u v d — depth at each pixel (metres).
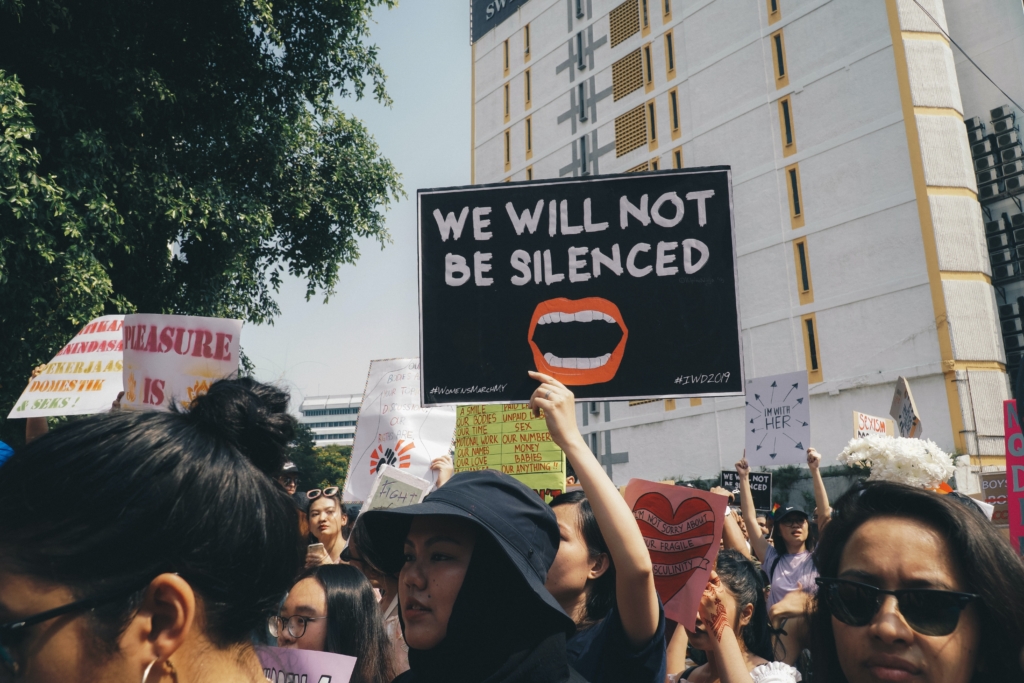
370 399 4.87
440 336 3.34
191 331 3.75
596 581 2.33
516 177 35.69
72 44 9.36
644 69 30.64
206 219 10.45
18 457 0.87
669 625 2.83
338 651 2.53
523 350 3.28
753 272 26.16
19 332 8.56
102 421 0.90
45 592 0.81
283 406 1.07
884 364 22.72
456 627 1.61
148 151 10.31
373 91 13.12
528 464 4.05
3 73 8.28
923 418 21.80
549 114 34.62
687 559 2.54
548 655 1.61
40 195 8.55
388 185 13.86
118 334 4.64
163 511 0.84
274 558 0.93
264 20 11.01
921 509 1.36
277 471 1.03
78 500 0.82
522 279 3.34
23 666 0.81
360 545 1.94
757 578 2.77
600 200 3.34
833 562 1.42
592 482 2.00
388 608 3.08
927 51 23.53
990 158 23.25
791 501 22.81
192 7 10.71
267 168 12.60
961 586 1.30
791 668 2.32
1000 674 1.31
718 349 3.14
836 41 24.89
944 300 21.77
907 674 1.28
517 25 37.09
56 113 8.94
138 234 10.30
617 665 1.90
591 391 3.20
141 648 0.83
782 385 7.23
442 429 4.74
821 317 24.31
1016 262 22.27
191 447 0.90
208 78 11.30
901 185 22.98
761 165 26.41
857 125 24.11
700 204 3.27
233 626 0.89
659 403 28.30
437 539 1.66
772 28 26.62
